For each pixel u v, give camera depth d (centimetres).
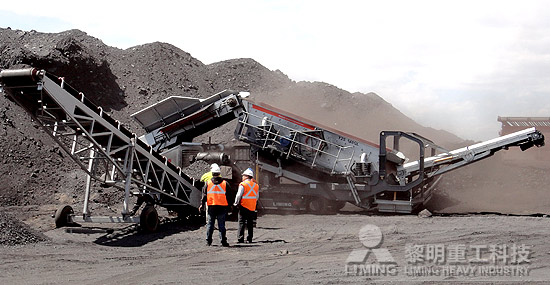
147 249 1359
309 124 2047
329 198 2042
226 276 1023
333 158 2045
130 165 1595
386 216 1942
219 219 1386
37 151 2473
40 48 3325
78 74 3309
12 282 984
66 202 2170
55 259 1205
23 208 1995
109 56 3900
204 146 2109
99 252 1311
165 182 1812
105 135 1549
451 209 2194
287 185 2091
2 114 2561
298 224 1775
